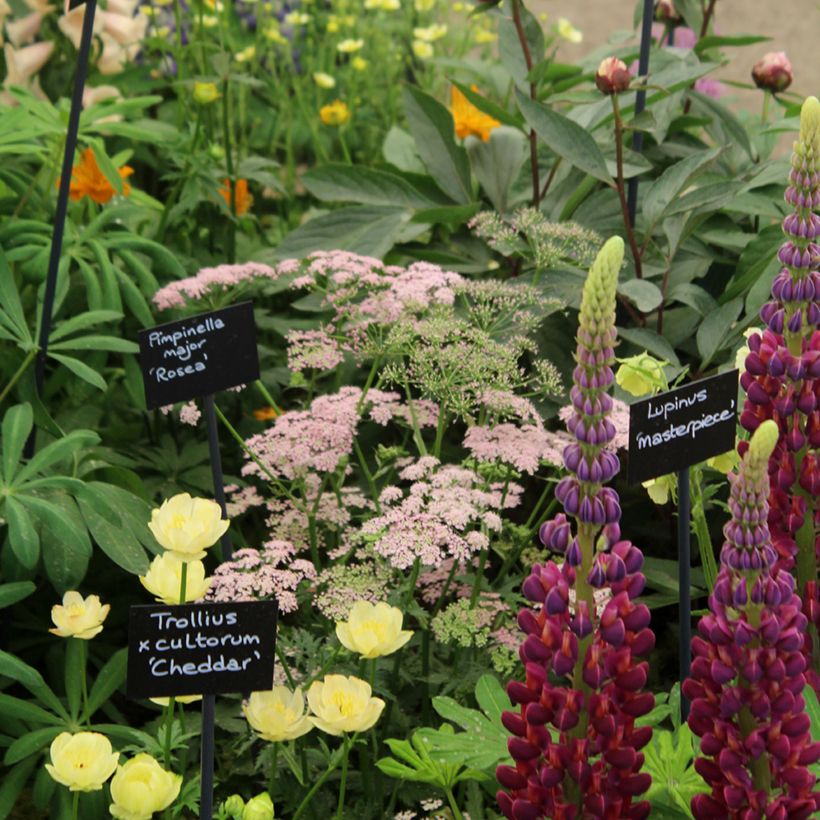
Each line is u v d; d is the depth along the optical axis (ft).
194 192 6.32
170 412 5.74
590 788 3.47
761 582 3.36
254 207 8.08
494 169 6.33
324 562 5.42
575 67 6.32
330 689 3.85
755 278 5.40
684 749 3.76
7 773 4.84
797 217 3.77
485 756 3.74
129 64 7.05
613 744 3.46
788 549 3.87
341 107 7.30
